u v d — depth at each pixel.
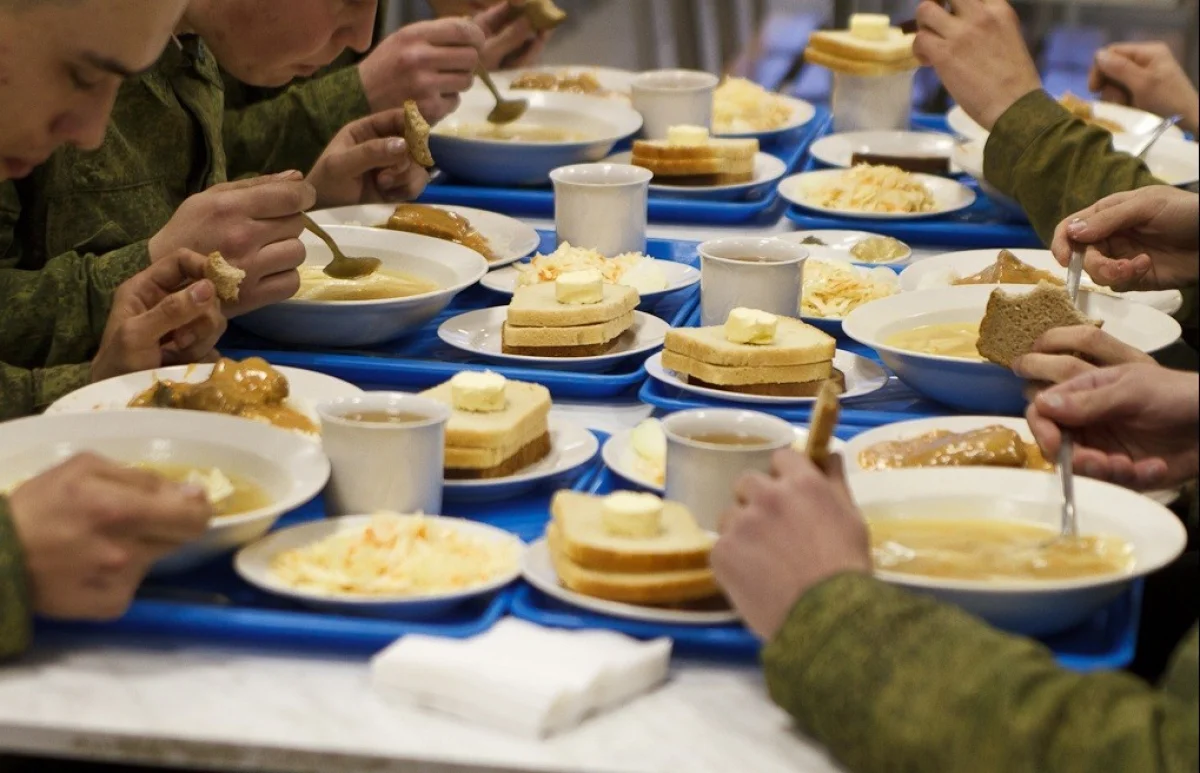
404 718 1.15
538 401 1.59
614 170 2.36
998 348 1.71
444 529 1.39
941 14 2.54
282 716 1.14
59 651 1.24
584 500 1.38
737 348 1.77
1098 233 2.00
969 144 2.80
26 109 1.48
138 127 2.34
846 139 3.03
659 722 1.16
